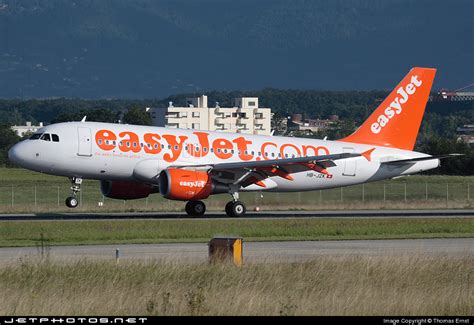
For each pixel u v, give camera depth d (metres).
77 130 190.50
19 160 188.25
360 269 110.38
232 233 159.25
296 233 162.00
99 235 153.38
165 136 197.75
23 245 141.12
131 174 194.50
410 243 148.88
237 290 97.62
